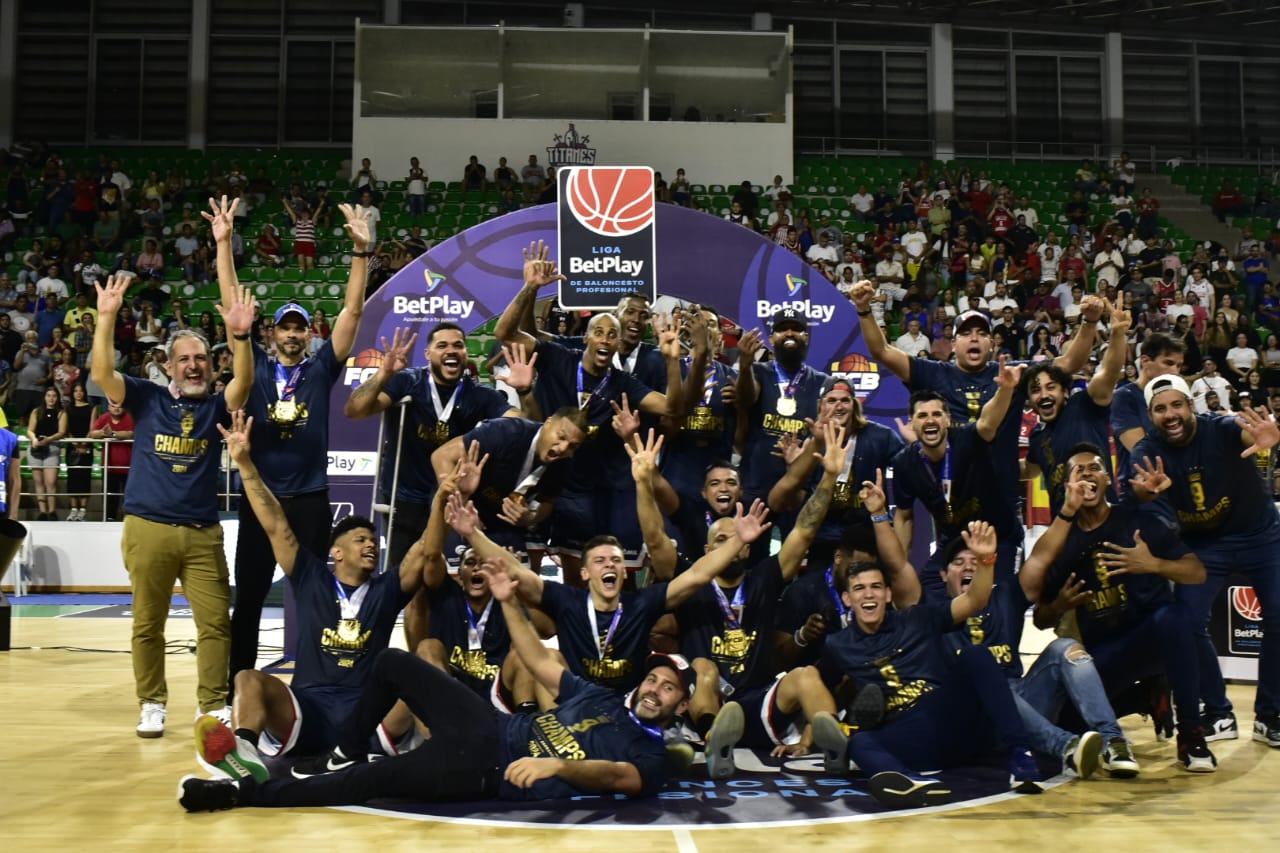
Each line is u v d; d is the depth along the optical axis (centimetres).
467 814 404
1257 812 407
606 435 633
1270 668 528
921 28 2211
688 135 1958
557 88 1991
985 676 454
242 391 538
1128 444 601
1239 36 2283
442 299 850
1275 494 1118
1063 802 423
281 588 1252
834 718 466
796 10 2152
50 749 506
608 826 388
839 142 2198
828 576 559
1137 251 1838
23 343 1472
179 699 625
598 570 489
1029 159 2236
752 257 880
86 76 2108
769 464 650
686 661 521
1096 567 506
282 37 2131
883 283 1702
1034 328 1542
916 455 576
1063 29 2228
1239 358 1550
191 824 389
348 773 415
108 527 1284
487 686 521
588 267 831
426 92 1977
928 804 415
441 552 501
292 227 1784
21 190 1808
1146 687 539
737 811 409
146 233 1755
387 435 678
